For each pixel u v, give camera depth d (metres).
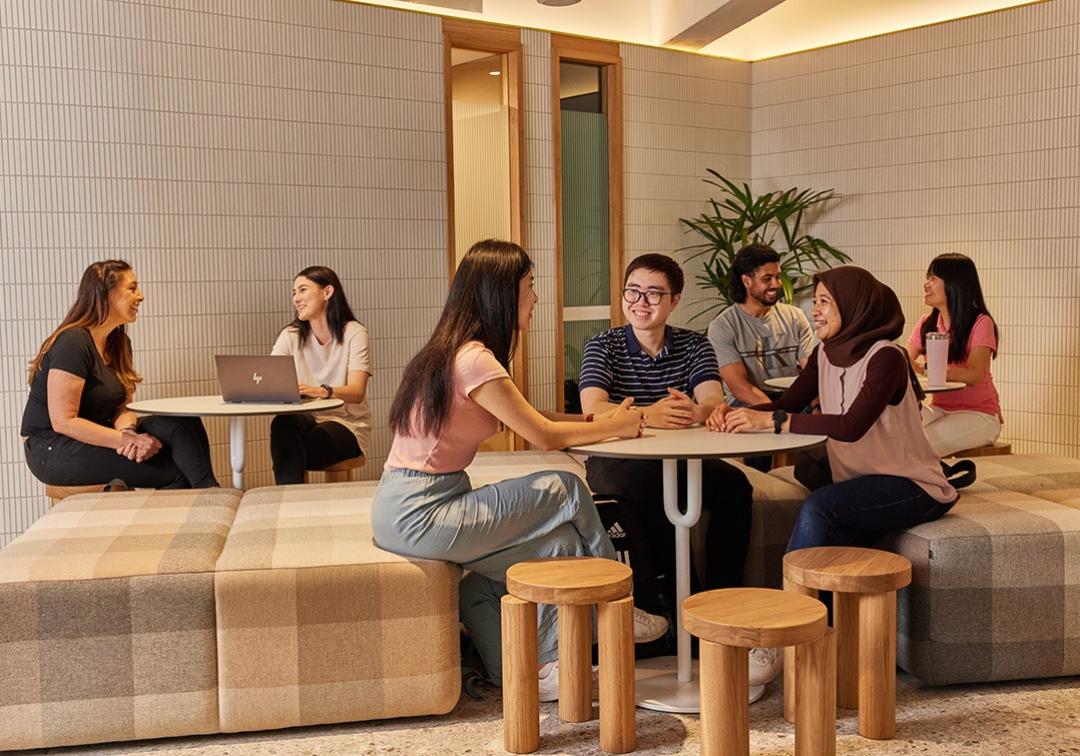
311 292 4.86
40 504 5.02
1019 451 6.00
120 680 2.69
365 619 2.78
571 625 2.79
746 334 4.89
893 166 6.45
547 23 6.39
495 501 2.81
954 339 4.81
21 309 4.94
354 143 5.72
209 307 5.37
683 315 7.06
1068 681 3.09
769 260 4.81
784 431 3.08
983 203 6.06
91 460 4.15
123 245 5.14
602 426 2.87
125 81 5.09
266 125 5.46
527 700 2.63
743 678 2.35
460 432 2.80
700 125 6.98
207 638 2.72
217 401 4.36
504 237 7.05
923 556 2.96
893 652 2.67
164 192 5.22
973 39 6.04
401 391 2.83
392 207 5.86
